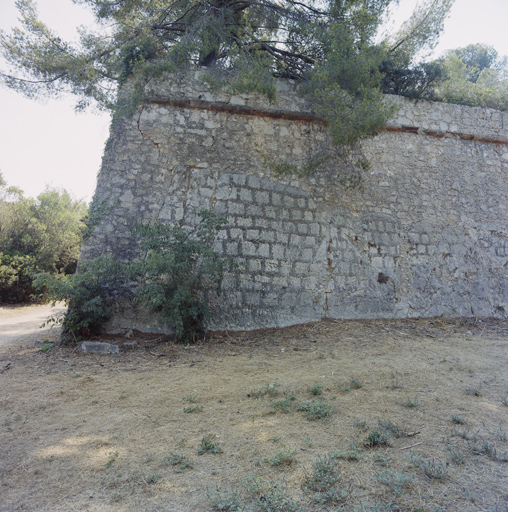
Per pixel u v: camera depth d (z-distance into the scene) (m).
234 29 8.16
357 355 5.49
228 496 2.19
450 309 8.35
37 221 17.94
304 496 2.21
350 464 2.54
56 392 4.21
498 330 7.38
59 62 8.10
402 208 8.55
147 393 4.12
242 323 7.10
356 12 7.83
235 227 7.46
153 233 6.36
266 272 7.45
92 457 2.79
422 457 2.61
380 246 8.23
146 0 9.06
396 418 3.27
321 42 7.79
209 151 7.68
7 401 3.97
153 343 6.32
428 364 4.97
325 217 8.02
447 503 2.11
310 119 8.23
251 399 3.85
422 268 8.39
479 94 10.37
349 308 7.79
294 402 3.70
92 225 6.99
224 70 7.93
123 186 7.23
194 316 6.27
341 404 3.62
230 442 2.94
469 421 3.19
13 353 6.20
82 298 6.31
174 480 2.44
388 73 9.35
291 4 8.77
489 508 2.06
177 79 7.76
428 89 9.78
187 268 6.29
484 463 2.52
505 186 9.38
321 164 8.20
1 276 15.39
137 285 6.85
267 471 2.49
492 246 8.98
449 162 9.09
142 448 2.90
